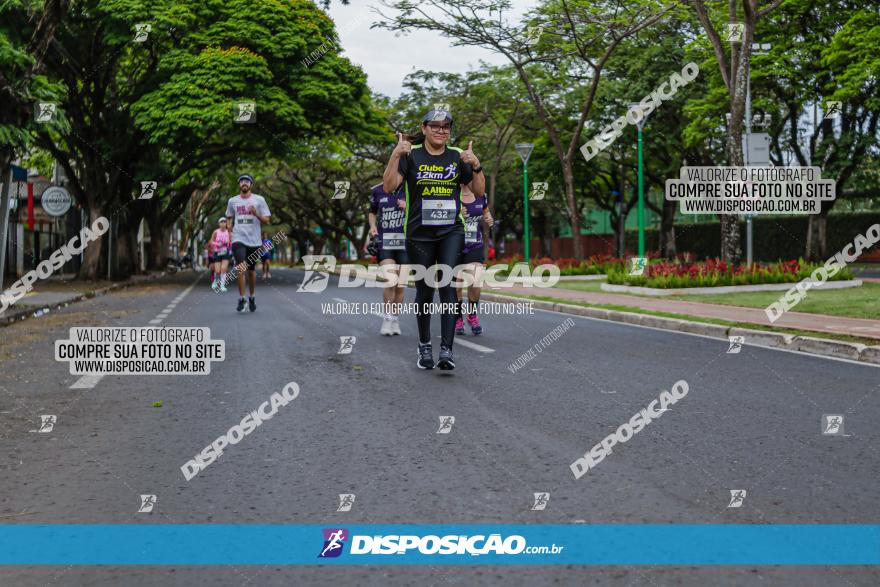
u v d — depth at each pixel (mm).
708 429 4777
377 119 29703
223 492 3652
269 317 12453
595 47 27047
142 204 31250
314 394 6020
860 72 25344
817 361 7605
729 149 18594
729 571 2734
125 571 2797
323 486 3723
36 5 19141
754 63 28125
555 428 4836
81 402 5805
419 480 3797
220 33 25359
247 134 27703
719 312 11797
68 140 26141
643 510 3338
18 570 2811
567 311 13711
